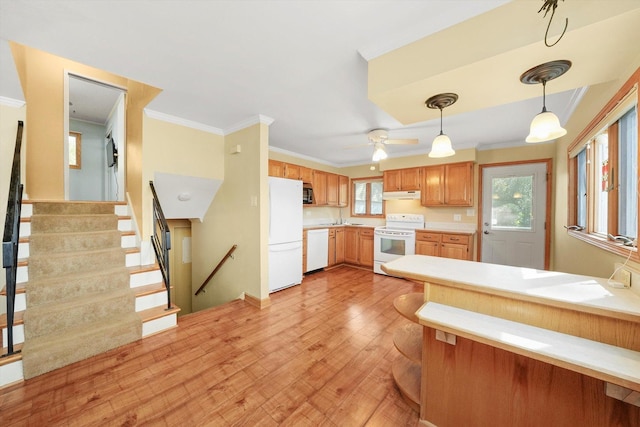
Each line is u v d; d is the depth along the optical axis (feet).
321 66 6.20
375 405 4.99
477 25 4.24
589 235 6.78
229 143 11.27
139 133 9.31
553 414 3.61
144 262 9.38
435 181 14.40
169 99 8.21
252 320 8.79
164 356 6.54
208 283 12.83
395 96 5.49
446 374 4.44
